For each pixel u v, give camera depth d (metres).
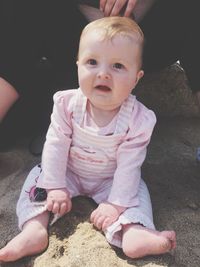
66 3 0.59
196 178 0.63
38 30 0.61
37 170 0.56
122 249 0.48
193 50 0.62
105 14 0.57
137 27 0.52
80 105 0.53
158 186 0.61
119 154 0.52
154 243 0.47
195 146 0.71
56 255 0.48
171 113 0.79
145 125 0.52
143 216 0.50
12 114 0.69
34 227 0.50
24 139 0.71
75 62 0.65
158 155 0.68
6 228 0.55
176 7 0.60
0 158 0.66
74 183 0.55
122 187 0.51
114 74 0.50
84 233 0.50
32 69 0.64
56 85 0.72
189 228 0.54
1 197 0.59
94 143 0.52
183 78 0.78
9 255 0.48
